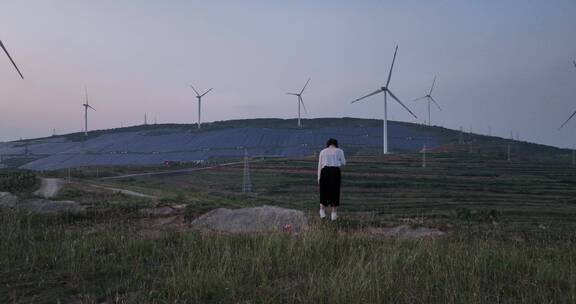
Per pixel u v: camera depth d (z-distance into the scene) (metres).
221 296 6.79
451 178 65.56
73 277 7.79
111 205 16.31
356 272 7.47
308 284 7.07
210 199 29.11
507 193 54.88
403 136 132.25
